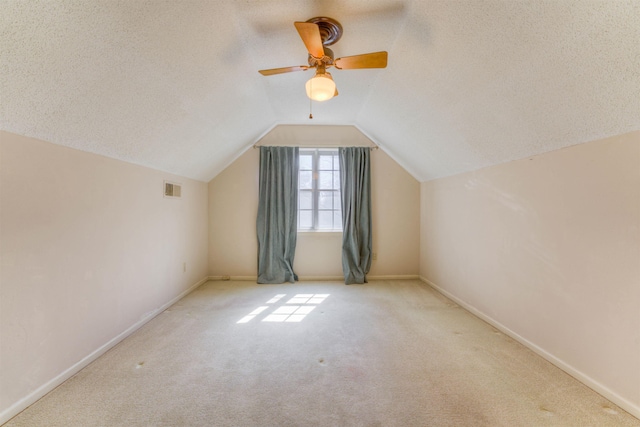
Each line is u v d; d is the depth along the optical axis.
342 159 3.94
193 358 1.95
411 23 1.75
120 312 2.19
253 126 3.43
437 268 3.57
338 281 3.94
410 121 2.86
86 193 1.85
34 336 1.50
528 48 1.42
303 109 3.38
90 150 1.88
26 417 1.39
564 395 1.56
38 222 1.53
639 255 1.39
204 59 1.87
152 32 1.45
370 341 2.21
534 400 1.52
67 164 1.71
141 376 1.74
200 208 3.71
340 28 1.82
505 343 2.17
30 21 1.08
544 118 1.72
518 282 2.19
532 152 2.03
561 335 1.81
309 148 4.05
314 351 2.06
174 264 3.06
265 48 2.06
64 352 1.68
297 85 2.72
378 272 4.08
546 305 1.93
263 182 3.90
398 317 2.70
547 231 1.92
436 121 2.55
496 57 1.58
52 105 1.43
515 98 1.74
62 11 1.12
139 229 2.43
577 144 1.69
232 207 3.97
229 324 2.53
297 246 4.01
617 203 1.48
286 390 1.61
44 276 1.56
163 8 1.37
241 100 2.69
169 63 1.70
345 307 2.97
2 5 1.00
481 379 1.71
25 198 1.46
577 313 1.70
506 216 2.33
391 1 1.59
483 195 2.64
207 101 2.32
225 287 3.65
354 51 2.11
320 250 4.02
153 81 1.75
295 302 3.12
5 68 1.16
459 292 3.06
